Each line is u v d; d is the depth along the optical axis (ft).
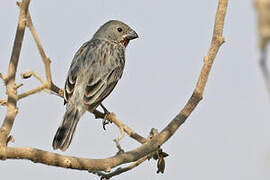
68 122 32.76
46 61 21.11
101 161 18.85
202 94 23.13
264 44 7.82
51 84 21.38
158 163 22.25
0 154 17.10
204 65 23.31
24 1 18.43
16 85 18.39
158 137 21.27
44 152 17.74
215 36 23.18
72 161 18.06
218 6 23.04
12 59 18.51
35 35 20.71
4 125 17.48
